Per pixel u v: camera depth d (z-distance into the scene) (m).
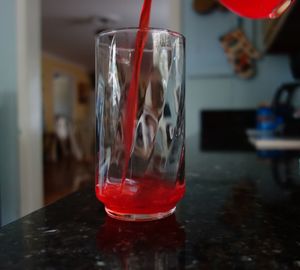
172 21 0.91
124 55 0.19
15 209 0.87
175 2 0.91
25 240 0.16
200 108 0.94
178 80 0.20
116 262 0.13
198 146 0.65
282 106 0.83
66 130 3.48
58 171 2.59
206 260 0.14
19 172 0.87
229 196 0.25
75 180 2.19
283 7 0.21
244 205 0.23
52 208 0.22
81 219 0.19
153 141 0.20
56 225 0.18
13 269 0.13
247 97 0.92
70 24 2.28
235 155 0.52
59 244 0.15
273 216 0.20
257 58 0.91
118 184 0.19
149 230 0.17
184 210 0.21
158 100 0.20
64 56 3.31
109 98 0.20
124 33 0.19
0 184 0.88
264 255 0.14
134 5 1.92
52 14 2.07
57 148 3.36
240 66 0.91
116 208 0.19
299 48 0.82
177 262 0.13
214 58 0.93
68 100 3.67
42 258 0.14
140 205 0.19
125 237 0.16
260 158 0.49
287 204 0.23
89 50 3.05
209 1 0.91
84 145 3.62
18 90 0.86
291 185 0.29
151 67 0.20
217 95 0.93
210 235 0.17
